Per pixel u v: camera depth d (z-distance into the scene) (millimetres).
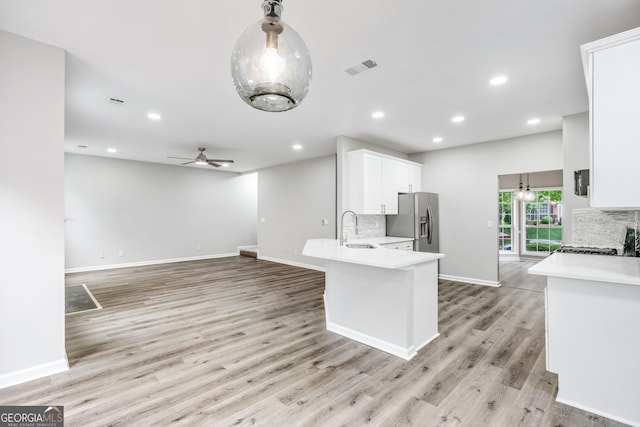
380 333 2744
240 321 3449
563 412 1866
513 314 3676
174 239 7652
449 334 3072
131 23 2010
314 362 2502
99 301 4219
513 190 8125
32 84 2191
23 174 2160
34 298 2209
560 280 1955
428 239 5480
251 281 5465
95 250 6512
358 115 3859
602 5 1818
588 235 3182
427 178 5977
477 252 5316
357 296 2939
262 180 8188
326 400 1992
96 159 6512
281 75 1215
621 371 1775
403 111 3707
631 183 1652
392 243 4684
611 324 1804
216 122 4133
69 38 2182
